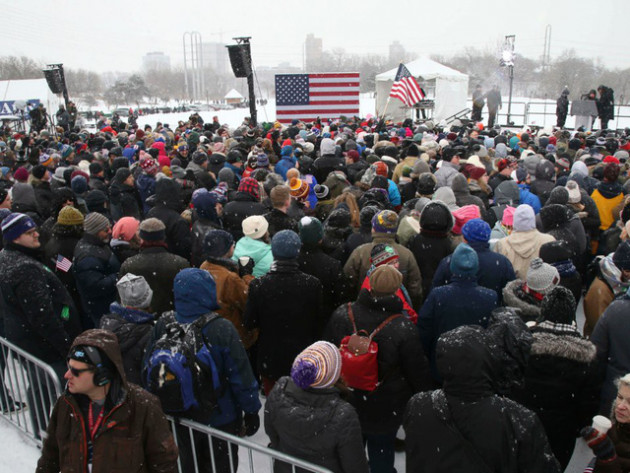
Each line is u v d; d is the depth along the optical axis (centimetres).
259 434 423
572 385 283
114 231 471
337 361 244
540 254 402
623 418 244
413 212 521
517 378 288
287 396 247
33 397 361
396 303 312
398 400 315
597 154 902
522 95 6619
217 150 1007
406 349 305
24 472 346
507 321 299
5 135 2034
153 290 399
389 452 339
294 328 369
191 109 6034
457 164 754
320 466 237
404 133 1430
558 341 281
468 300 346
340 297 423
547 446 219
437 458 223
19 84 3112
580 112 2042
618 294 370
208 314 291
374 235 421
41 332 354
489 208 630
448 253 442
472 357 220
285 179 821
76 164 1037
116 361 220
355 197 600
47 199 719
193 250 506
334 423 235
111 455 223
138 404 228
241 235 553
